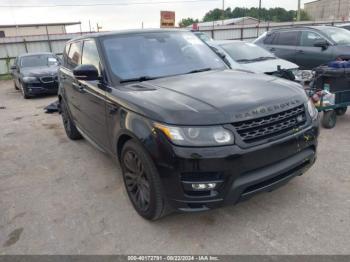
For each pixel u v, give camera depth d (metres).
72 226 3.13
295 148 2.78
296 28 9.37
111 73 3.54
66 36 23.48
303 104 2.93
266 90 2.93
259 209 3.16
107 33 4.03
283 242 2.68
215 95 2.81
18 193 3.91
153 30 4.21
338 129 5.42
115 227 3.06
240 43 8.10
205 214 3.15
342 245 2.59
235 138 2.48
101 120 3.67
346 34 8.94
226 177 2.49
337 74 5.09
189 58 3.95
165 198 2.71
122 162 3.27
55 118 7.77
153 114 2.66
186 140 2.47
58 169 4.56
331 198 3.26
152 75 3.59
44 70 11.11
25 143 5.91
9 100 11.34
